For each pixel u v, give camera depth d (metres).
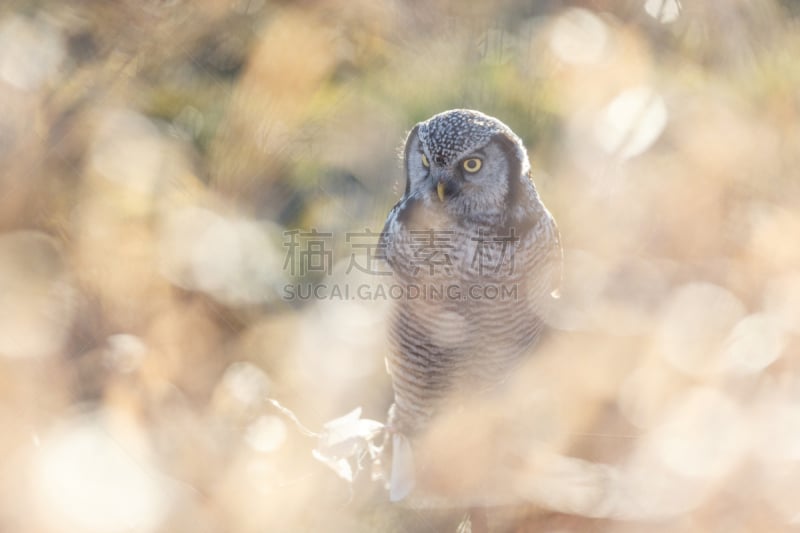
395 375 8.90
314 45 7.77
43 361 5.34
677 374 7.38
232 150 7.62
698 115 8.44
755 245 7.92
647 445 6.96
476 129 8.34
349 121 9.54
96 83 6.42
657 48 9.06
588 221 8.83
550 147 9.89
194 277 6.57
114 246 5.99
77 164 6.09
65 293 5.70
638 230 8.49
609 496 6.92
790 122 8.37
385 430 8.76
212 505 5.80
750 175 8.21
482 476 7.94
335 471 6.63
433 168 8.43
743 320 7.57
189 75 7.82
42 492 4.89
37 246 5.73
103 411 5.42
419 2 9.87
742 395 7.10
